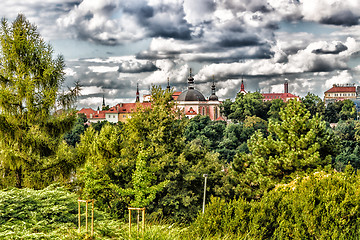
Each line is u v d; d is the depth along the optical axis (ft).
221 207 31.71
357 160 285.02
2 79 65.46
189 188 77.00
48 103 66.90
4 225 34.96
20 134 64.90
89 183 62.49
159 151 78.28
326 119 534.78
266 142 87.76
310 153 80.89
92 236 35.78
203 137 399.85
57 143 70.28
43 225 36.83
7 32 66.54
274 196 32.32
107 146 77.87
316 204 30.17
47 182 68.44
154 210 68.90
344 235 27.30
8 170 67.97
